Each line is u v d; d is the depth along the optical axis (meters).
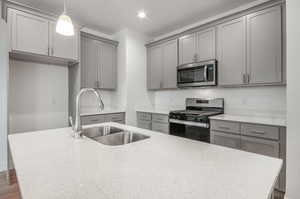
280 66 2.06
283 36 2.04
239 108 2.73
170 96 3.79
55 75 3.05
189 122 2.70
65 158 0.93
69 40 2.81
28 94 2.76
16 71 2.66
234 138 2.22
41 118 2.89
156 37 4.02
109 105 3.91
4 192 1.95
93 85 3.34
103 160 0.90
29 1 2.47
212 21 2.67
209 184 0.67
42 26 2.52
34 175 0.74
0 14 2.19
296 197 1.66
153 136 1.44
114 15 2.94
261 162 0.88
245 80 2.35
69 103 3.24
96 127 1.85
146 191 0.62
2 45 2.19
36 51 2.46
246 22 2.34
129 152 1.03
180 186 0.65
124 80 3.58
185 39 3.09
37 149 1.08
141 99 3.80
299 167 1.64
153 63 3.72
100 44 3.47
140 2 2.53
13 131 2.62
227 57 2.54
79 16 2.96
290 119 1.69
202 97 3.21
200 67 2.81
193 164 0.85
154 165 0.84
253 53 2.28
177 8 2.71
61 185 0.66
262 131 2.00
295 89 1.66
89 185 0.66
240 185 0.66
